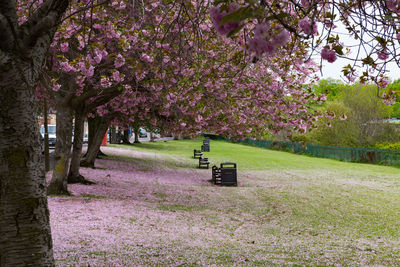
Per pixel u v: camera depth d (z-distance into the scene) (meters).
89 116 20.72
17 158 3.21
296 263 6.95
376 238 10.23
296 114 12.41
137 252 6.67
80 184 15.45
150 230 8.88
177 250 7.13
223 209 13.53
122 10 10.61
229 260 6.75
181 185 18.97
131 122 24.97
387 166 35.59
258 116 13.95
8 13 3.15
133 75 10.73
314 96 12.09
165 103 11.39
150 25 10.57
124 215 10.31
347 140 44.53
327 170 30.97
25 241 3.19
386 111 42.56
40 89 15.26
